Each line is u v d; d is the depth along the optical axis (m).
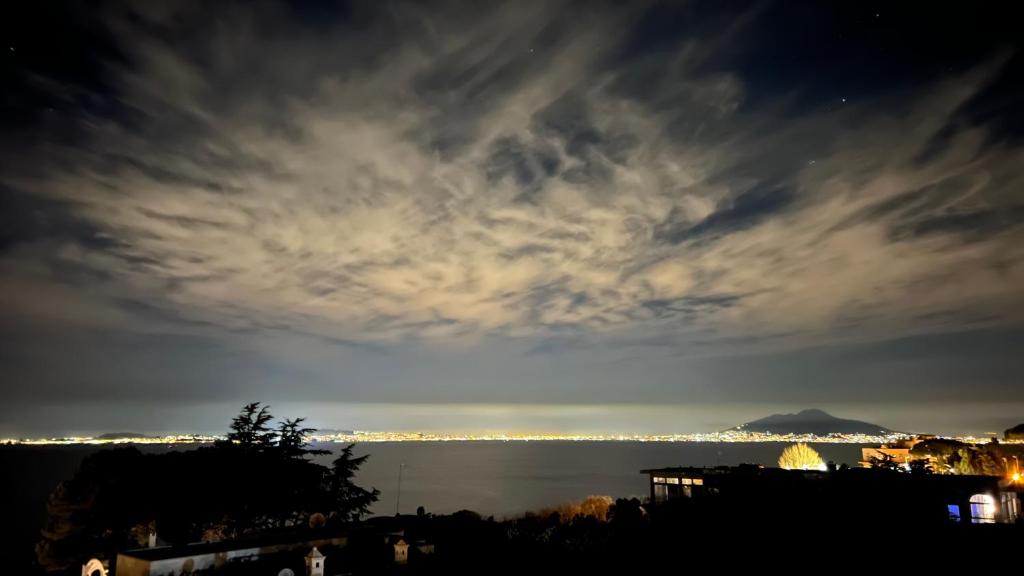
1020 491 23.03
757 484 24.62
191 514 28.92
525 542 23.25
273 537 22.02
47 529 29.16
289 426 37.59
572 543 22.67
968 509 22.75
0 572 33.19
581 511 33.16
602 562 19.94
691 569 18.45
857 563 17.81
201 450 33.62
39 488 104.56
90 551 28.08
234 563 19.66
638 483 133.12
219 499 29.58
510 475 163.62
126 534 28.92
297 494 33.06
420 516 31.28
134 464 31.27
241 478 30.89
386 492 116.00
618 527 24.38
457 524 27.59
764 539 20.27
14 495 94.44
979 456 40.59
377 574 19.73
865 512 21.48
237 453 33.03
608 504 34.12
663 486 31.28
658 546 20.97
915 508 22.02
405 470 186.50
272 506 31.44
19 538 56.19
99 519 28.48
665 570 18.58
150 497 28.72
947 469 42.94
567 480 145.50
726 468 31.64
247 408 37.34
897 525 20.62
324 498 34.12
